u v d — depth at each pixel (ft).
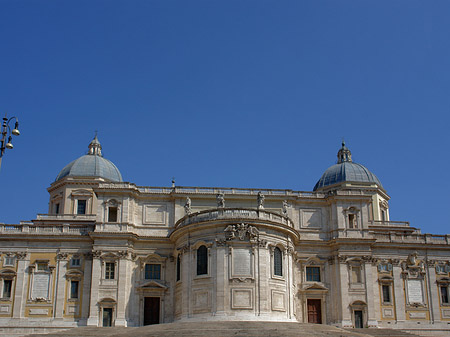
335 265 238.48
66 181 273.75
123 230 231.91
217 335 143.13
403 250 246.06
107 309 222.28
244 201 243.81
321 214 248.32
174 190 241.55
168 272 231.09
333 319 231.71
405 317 236.63
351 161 311.06
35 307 224.12
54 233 232.32
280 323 175.83
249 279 198.70
